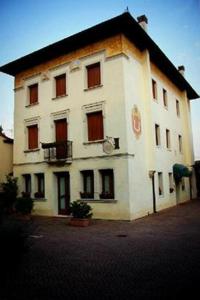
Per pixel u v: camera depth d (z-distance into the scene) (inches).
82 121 636.7
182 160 957.2
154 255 302.5
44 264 279.3
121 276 240.5
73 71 666.2
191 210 695.7
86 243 370.0
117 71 593.6
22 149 753.0
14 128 781.3
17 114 778.8
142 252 316.2
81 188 627.2
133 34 631.2
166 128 820.0
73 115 653.3
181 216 595.2
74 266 271.4
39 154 709.9
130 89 610.9
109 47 611.2
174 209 727.1
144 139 657.0
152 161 653.3
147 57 682.8
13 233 273.3
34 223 559.5
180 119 980.6
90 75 647.8
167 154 807.7
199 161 1127.6
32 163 722.2
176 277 233.8
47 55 706.8
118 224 514.9
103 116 602.5
